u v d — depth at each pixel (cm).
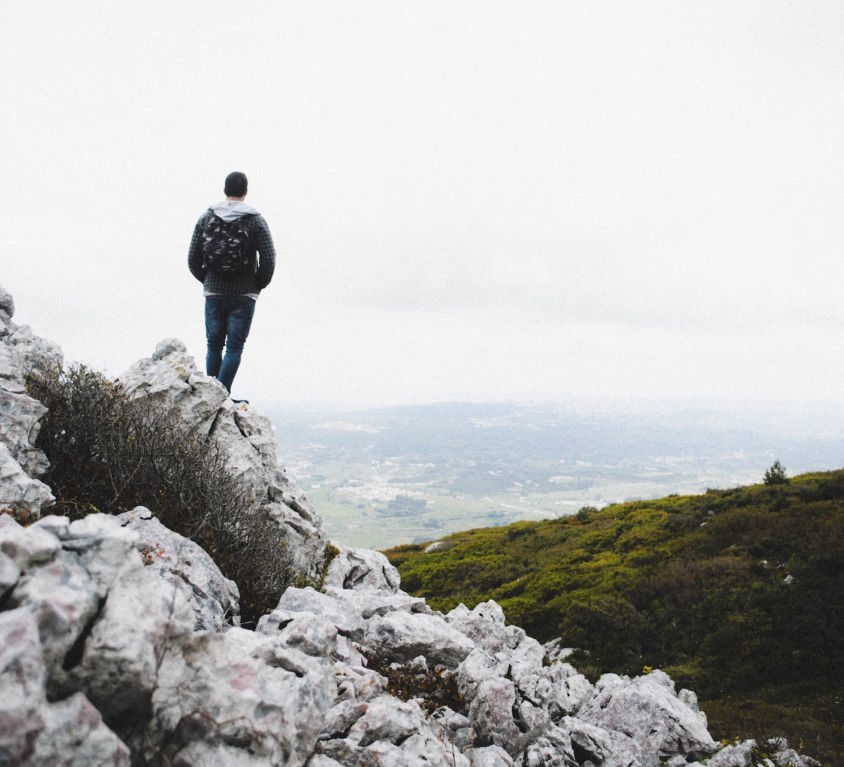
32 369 724
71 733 257
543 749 639
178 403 853
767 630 2066
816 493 3138
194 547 573
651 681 1148
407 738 498
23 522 457
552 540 4053
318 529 1020
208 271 893
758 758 1040
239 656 367
